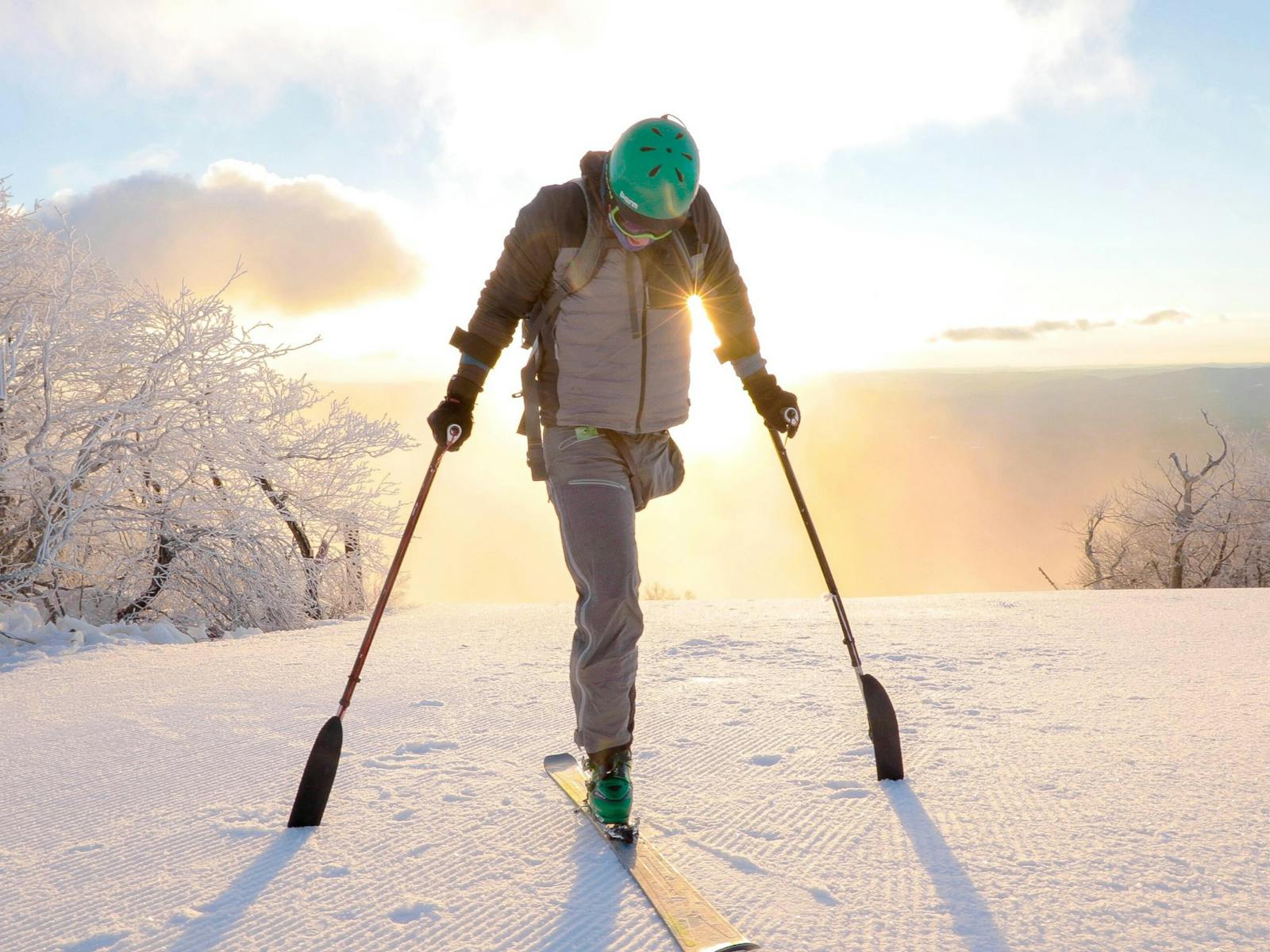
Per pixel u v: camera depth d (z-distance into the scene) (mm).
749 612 7508
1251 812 2250
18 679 4551
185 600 8141
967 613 7078
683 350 2477
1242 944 1591
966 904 1769
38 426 7371
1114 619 6500
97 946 1697
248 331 8219
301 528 8820
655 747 3045
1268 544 21484
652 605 8500
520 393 2541
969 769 2684
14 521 7414
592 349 2375
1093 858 1982
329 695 4016
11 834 2305
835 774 2662
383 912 1802
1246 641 5258
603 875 1960
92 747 3160
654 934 1688
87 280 7680
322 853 2111
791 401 2711
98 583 7812
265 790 2611
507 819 2324
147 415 7559
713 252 2529
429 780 2676
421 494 2467
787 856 2041
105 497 7238
